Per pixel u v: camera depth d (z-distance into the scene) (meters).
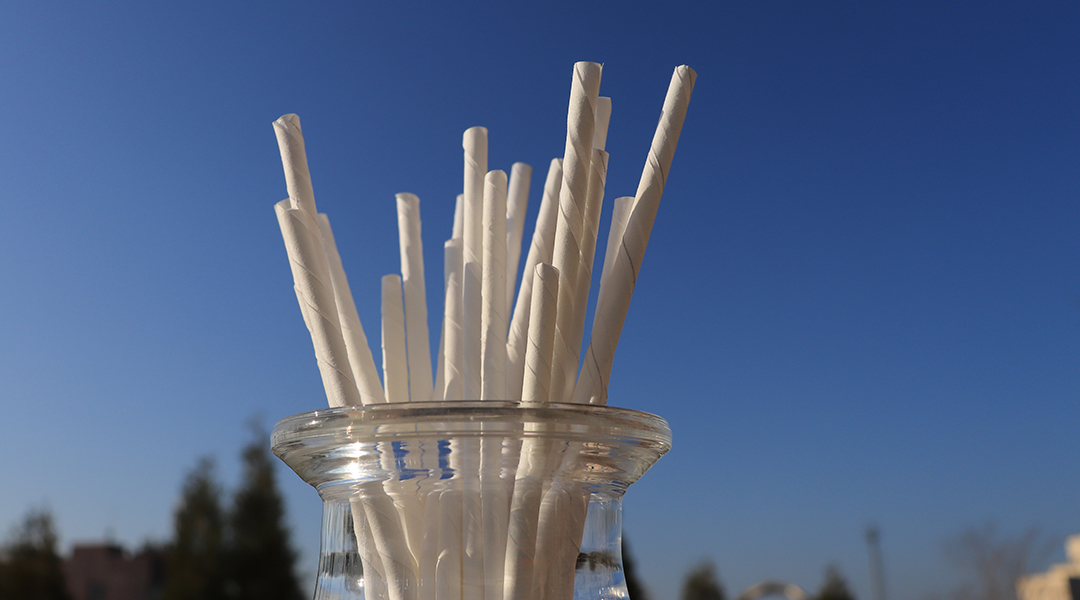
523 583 0.31
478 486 0.32
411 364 0.37
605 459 0.32
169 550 7.01
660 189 0.35
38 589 7.01
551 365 0.33
